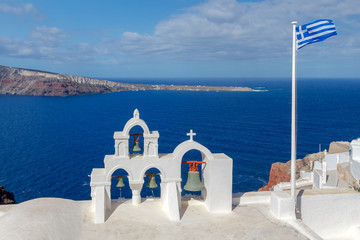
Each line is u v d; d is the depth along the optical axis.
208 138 130.88
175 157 16.20
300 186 45.59
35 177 79.62
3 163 91.44
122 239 13.64
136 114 15.81
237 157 100.44
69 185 74.31
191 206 16.98
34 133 140.38
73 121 181.00
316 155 67.38
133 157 16.17
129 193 67.75
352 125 158.62
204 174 17.20
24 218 13.07
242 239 13.88
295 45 15.79
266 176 82.12
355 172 35.25
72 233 13.59
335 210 17.44
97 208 14.93
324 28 15.50
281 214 15.74
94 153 104.50
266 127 158.88
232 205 17.42
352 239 17.14
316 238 13.84
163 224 14.87
